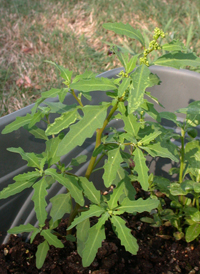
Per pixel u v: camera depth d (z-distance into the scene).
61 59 0.84
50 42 0.87
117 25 0.31
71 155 0.52
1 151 0.44
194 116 0.43
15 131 0.44
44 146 0.49
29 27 0.92
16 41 0.88
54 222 0.41
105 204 0.40
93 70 0.82
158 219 0.46
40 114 0.37
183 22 0.98
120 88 0.29
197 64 0.31
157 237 0.48
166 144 0.43
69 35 0.91
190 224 0.46
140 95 0.27
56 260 0.44
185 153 0.42
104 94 0.55
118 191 0.35
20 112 0.45
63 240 0.46
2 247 0.45
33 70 0.80
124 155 0.39
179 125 0.43
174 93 0.56
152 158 0.57
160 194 0.54
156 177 0.45
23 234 0.47
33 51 0.87
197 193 0.44
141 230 0.50
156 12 0.99
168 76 0.55
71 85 0.30
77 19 0.98
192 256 0.46
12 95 0.73
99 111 0.31
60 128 0.31
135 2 1.03
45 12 0.98
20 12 0.97
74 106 0.38
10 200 0.46
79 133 0.29
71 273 0.43
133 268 0.45
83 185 0.38
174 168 0.48
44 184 0.33
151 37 0.92
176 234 0.47
